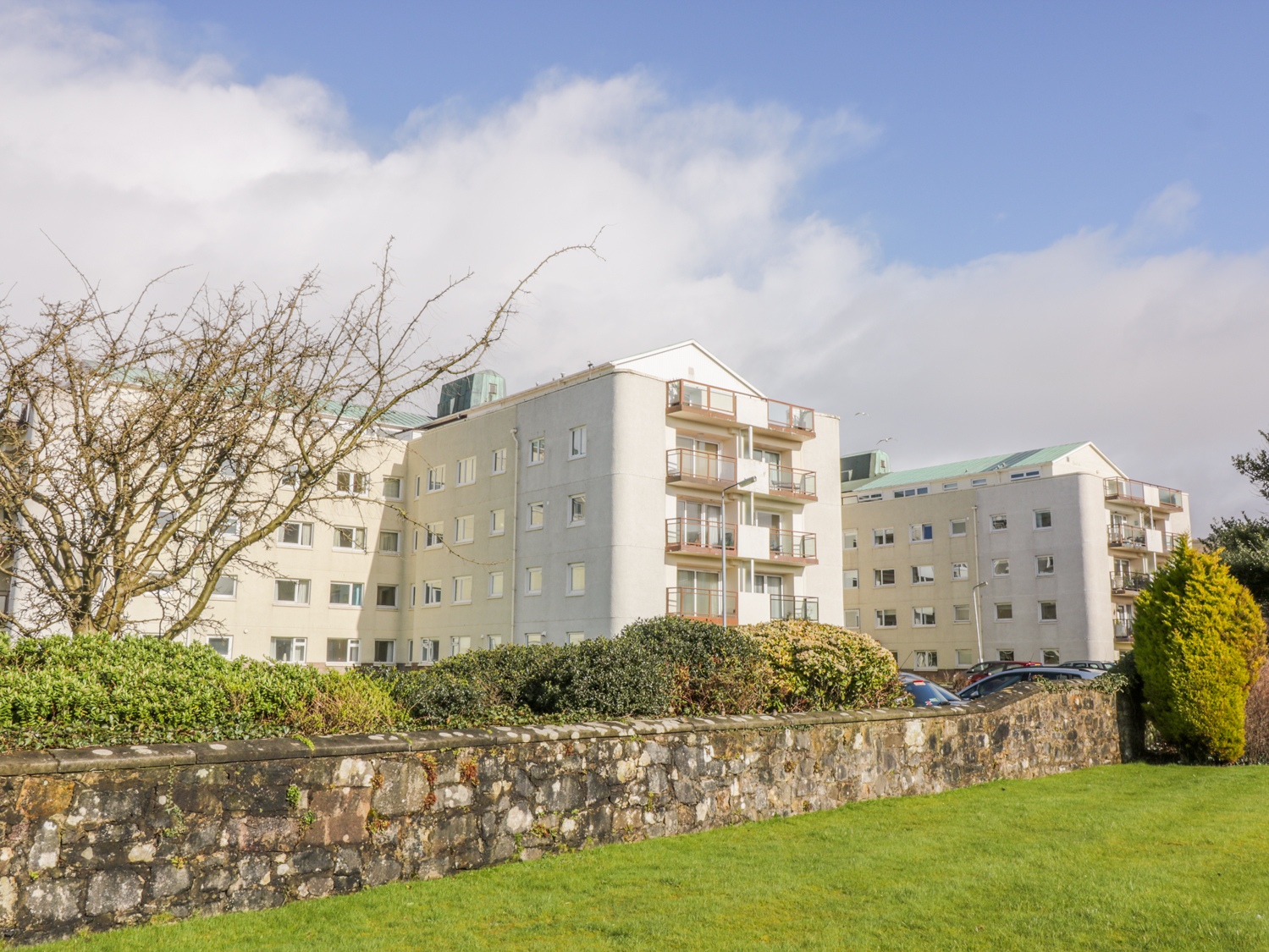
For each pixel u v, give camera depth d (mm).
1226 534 27500
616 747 9422
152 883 6477
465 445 41500
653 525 35781
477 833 8242
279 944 6082
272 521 10086
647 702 10461
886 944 6074
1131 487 56781
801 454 41906
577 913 6875
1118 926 6328
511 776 8562
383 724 8539
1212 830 9578
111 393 9609
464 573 40250
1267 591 23672
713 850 8961
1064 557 49312
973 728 13578
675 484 36531
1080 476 49250
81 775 6254
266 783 7086
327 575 40562
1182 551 16844
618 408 35656
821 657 12758
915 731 12688
